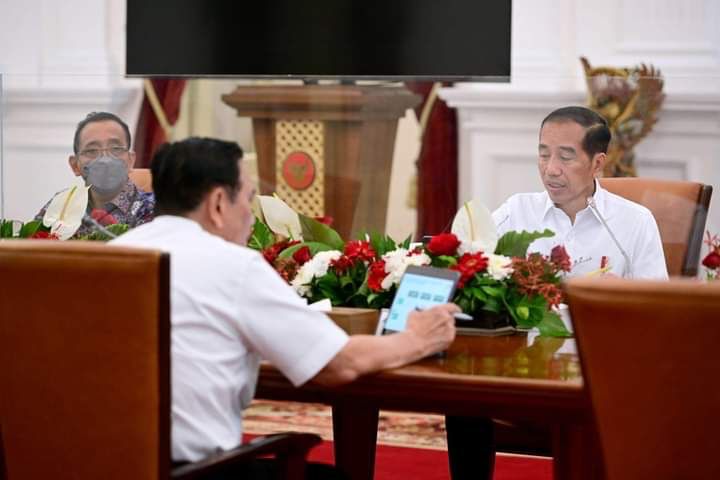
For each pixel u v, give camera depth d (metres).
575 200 8.14
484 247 7.01
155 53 12.01
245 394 5.96
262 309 5.75
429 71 11.83
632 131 10.80
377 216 11.34
